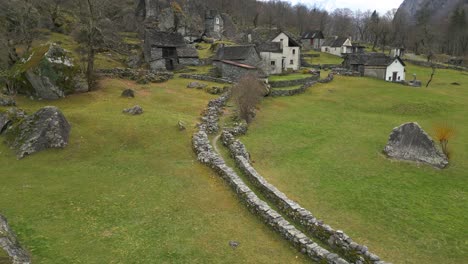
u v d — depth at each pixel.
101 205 16.95
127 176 20.53
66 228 14.77
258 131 33.03
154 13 93.88
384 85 61.84
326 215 17.97
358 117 41.53
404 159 27.14
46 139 23.55
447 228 17.22
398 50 96.12
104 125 27.75
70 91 37.09
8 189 18.27
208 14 111.56
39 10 69.00
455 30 130.25
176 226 15.28
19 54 49.66
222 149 25.52
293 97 49.84
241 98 36.25
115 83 44.44
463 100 52.69
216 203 17.50
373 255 12.55
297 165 25.19
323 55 109.44
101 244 13.71
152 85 46.91
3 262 10.62
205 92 45.16
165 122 29.66
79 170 21.09
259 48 67.25
